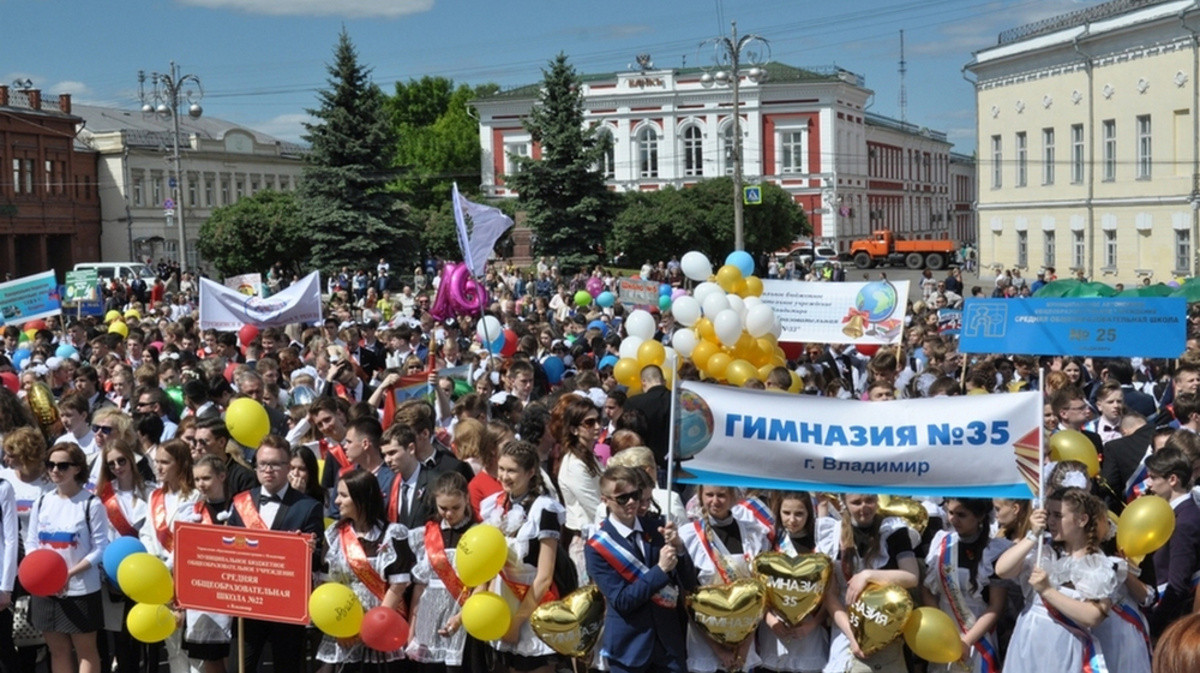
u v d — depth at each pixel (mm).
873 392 9969
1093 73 49469
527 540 7152
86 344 18016
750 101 78812
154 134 78625
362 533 7309
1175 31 44562
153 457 8938
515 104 80750
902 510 6926
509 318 20391
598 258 55062
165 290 43781
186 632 7637
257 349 15664
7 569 7934
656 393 10172
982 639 6656
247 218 57094
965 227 123312
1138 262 47625
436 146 83250
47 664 9266
